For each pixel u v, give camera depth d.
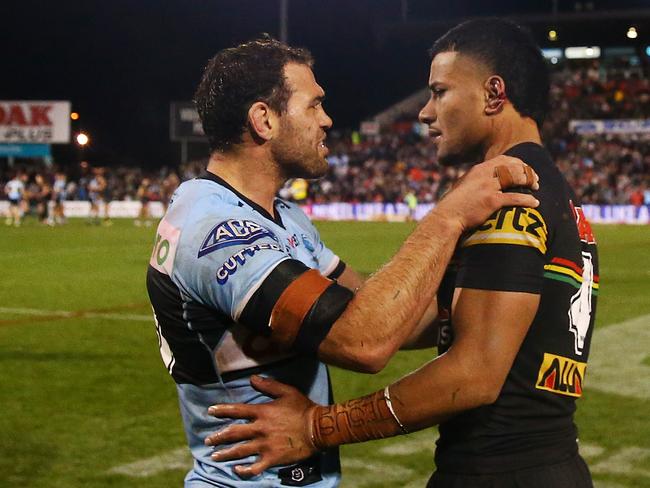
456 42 2.16
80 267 15.92
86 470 4.93
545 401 2.02
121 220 34.41
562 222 2.03
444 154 2.21
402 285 1.97
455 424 2.07
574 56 51.66
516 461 2.01
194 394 2.22
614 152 37.12
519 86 2.12
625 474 4.81
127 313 10.50
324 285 2.01
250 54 2.23
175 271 2.13
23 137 38.91
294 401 2.11
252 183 2.28
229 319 2.12
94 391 6.68
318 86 2.29
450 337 2.09
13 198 30.73
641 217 32.00
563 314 2.02
